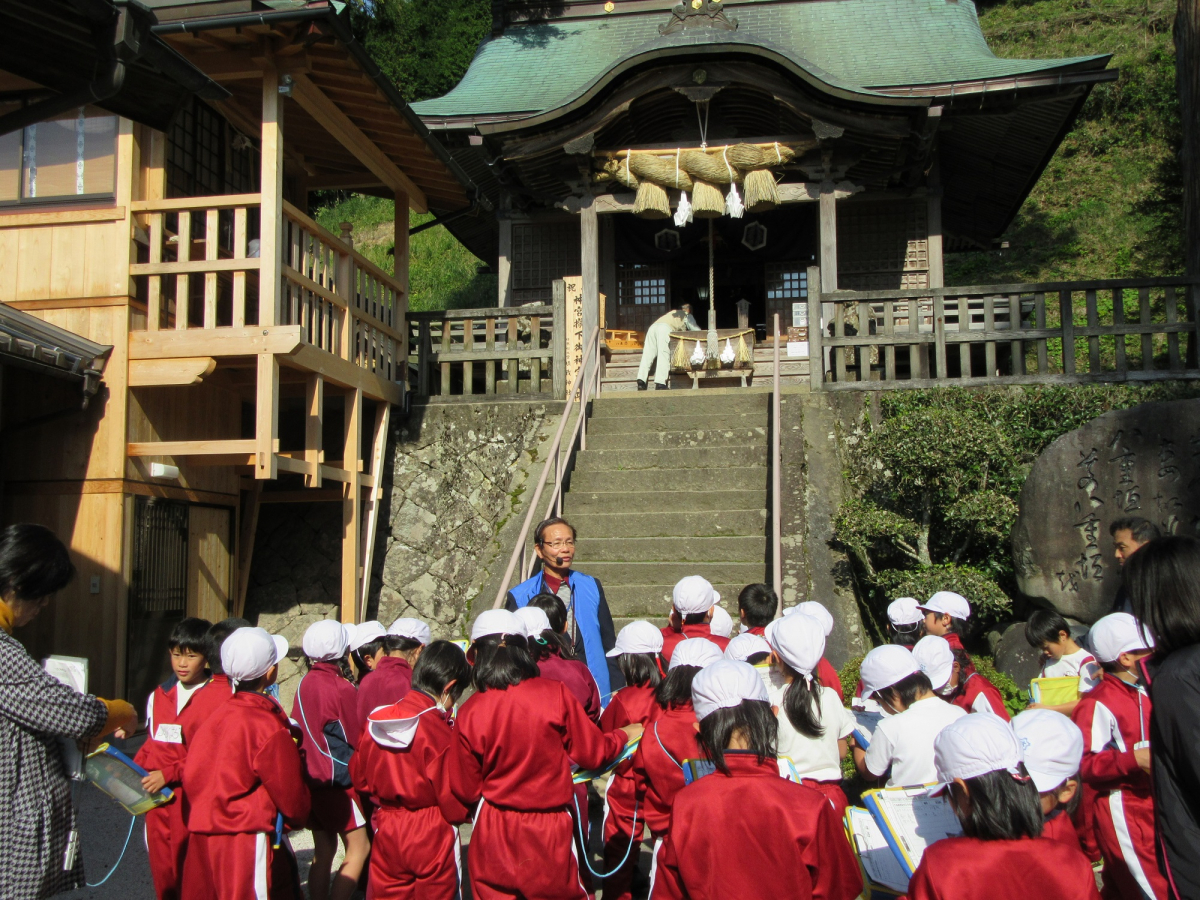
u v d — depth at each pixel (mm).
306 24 7473
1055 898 2398
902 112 11680
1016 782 2494
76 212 7949
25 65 4770
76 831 3156
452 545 9727
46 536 3111
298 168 10523
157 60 4434
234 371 8961
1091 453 7227
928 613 5039
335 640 4438
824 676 4391
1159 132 22984
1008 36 26906
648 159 12305
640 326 15219
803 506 8734
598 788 5980
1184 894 2457
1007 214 16578
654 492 9148
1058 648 4660
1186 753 2434
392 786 3635
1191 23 11211
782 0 16234
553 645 4348
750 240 14422
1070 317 9711
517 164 12688
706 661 3686
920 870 2518
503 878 3436
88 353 7590
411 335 11500
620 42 16391
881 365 12359
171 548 8328
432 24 28844
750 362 12961
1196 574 2541
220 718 3480
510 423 10453
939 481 8242
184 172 8906
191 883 3379
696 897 2732
